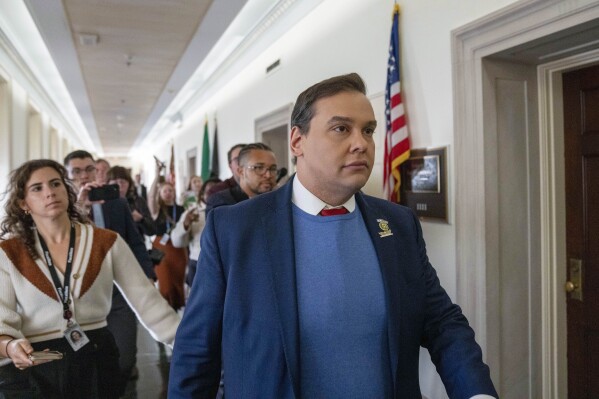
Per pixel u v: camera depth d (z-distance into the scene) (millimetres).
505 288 2355
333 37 3566
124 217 2816
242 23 4863
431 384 2674
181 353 1130
